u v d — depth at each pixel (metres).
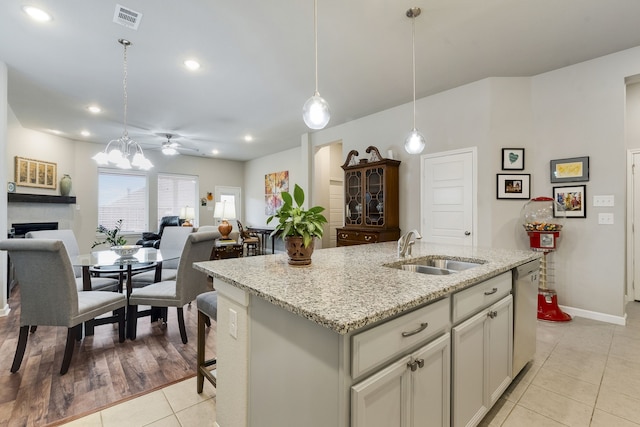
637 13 2.38
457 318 1.37
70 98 4.10
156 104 4.34
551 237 3.13
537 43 2.81
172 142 6.67
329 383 0.95
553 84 3.34
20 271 2.09
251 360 1.34
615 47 2.89
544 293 3.18
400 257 2.03
